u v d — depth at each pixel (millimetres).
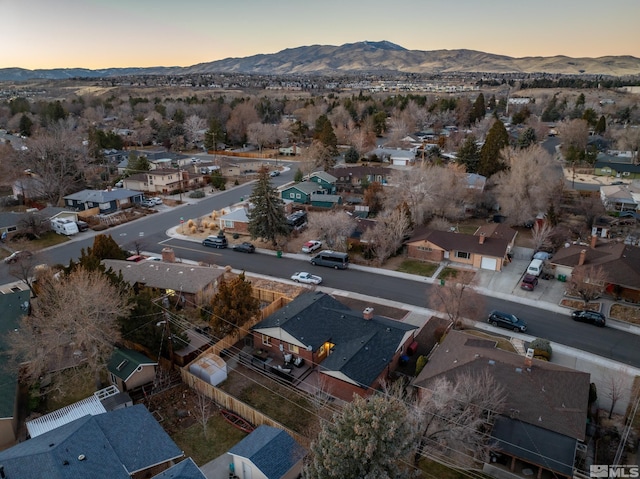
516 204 60750
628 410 26938
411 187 61906
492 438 23188
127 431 23188
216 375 30359
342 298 42125
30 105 166875
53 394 29172
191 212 70125
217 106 161625
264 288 43844
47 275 38125
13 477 19453
